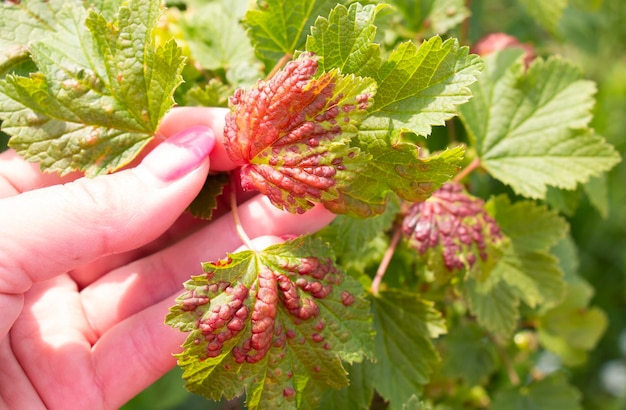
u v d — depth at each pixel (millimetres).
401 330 228
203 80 239
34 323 222
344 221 219
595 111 355
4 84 195
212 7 251
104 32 198
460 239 220
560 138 239
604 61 564
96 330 229
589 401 570
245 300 192
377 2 210
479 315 240
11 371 216
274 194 189
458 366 274
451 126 260
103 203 195
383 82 189
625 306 604
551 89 243
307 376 201
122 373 220
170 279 228
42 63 198
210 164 212
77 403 218
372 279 244
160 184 199
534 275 245
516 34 335
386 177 194
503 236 228
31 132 197
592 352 587
